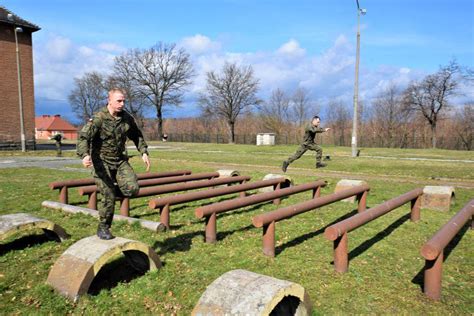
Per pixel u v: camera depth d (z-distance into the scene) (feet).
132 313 12.41
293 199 31.22
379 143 143.95
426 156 72.23
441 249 13.08
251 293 10.17
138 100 207.00
